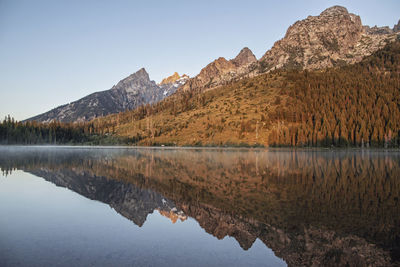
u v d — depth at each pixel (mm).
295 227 15758
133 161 60969
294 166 50906
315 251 12461
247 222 16641
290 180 33281
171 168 46688
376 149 130875
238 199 22672
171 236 14352
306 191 26078
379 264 11312
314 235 14406
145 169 44906
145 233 14750
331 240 13766
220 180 33250
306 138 144125
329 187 28297
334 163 57781
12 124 195375
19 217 17500
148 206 20531
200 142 175375
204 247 12852
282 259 11562
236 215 18094
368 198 23125
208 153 100938
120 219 17297
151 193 25297
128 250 12289
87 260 11047
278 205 20734
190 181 32438
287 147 146375
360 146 135250
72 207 20234
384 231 14992
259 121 177375
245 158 73438
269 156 83312
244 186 28875
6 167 46000
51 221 16672
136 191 26250
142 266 10492
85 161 59750
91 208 19969
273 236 14406
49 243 12945
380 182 31766
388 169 45531
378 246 13070
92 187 28375
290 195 24328
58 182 31344
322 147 139875
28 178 34094
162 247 12797
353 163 57719
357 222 16578
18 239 13438
